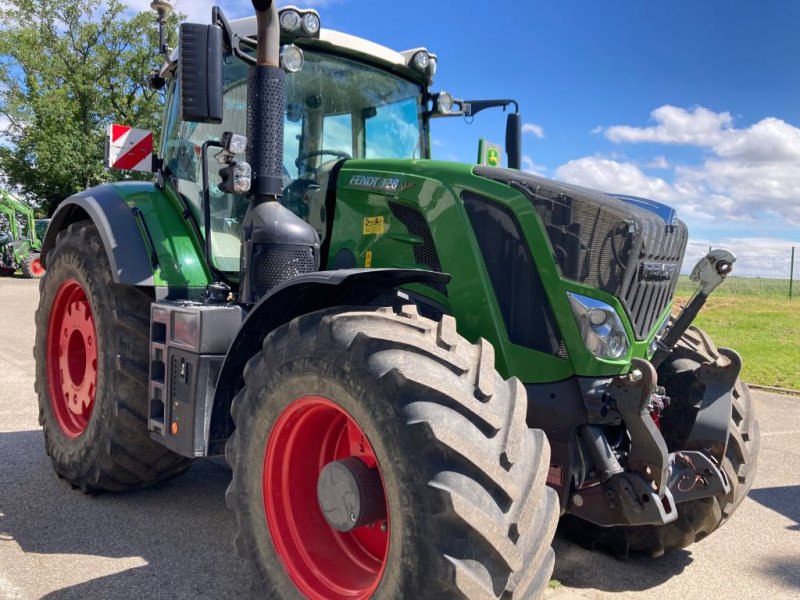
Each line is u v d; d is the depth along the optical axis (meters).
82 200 3.76
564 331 2.54
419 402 1.92
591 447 2.51
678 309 3.33
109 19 31.48
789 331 12.39
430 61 3.94
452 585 1.76
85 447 3.58
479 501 1.82
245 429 2.41
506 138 4.02
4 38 30.70
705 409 2.97
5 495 3.67
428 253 2.86
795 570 3.12
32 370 7.30
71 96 31.69
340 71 3.68
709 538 3.51
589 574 3.02
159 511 3.52
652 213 2.79
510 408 2.04
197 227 3.54
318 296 2.54
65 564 2.88
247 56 2.97
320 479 2.23
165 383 3.00
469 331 2.71
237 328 2.88
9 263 25.77
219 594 2.65
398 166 3.06
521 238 2.63
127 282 3.24
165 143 3.96
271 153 2.97
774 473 4.68
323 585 2.27
